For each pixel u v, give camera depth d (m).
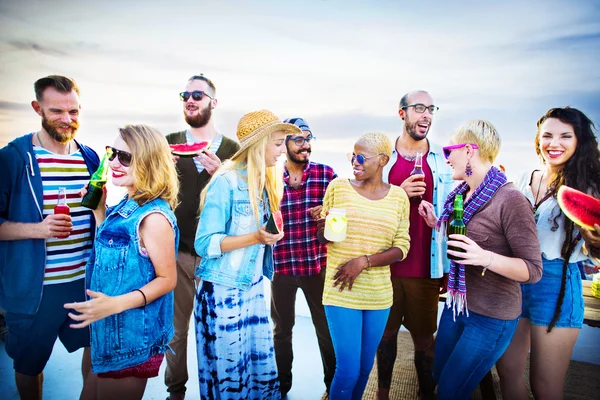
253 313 2.20
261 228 1.99
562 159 2.25
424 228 2.63
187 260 2.82
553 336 2.21
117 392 1.80
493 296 1.98
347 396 2.22
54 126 2.30
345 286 2.23
